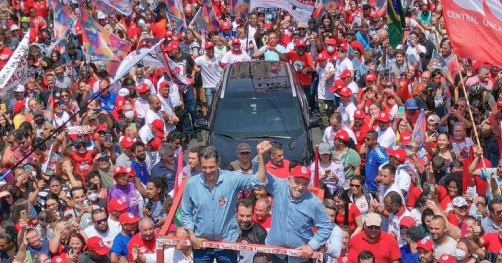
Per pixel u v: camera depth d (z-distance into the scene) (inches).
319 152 730.8
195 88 1023.6
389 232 658.8
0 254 611.2
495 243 609.6
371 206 680.4
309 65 1052.5
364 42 1155.3
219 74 1037.2
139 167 753.6
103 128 788.6
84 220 648.4
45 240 623.5
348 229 613.0
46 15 1353.3
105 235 633.6
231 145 808.9
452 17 745.0
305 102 900.6
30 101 901.2
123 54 988.6
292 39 1176.2
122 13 1181.7
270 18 1327.5
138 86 922.1
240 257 514.6
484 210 663.1
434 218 593.3
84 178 749.9
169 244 488.1
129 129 812.0
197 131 995.9
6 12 1333.7
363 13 1246.3
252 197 592.4
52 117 887.1
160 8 1224.8
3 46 1095.6
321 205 486.0
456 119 874.8
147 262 586.2
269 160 673.0
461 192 699.4
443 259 569.9
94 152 781.9
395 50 1045.2
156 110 860.0
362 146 832.3
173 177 743.1
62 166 753.6
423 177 756.0
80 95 946.1
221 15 1266.0
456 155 798.5
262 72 902.4
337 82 912.3
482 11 738.2
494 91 905.5
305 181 480.1
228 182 485.7
